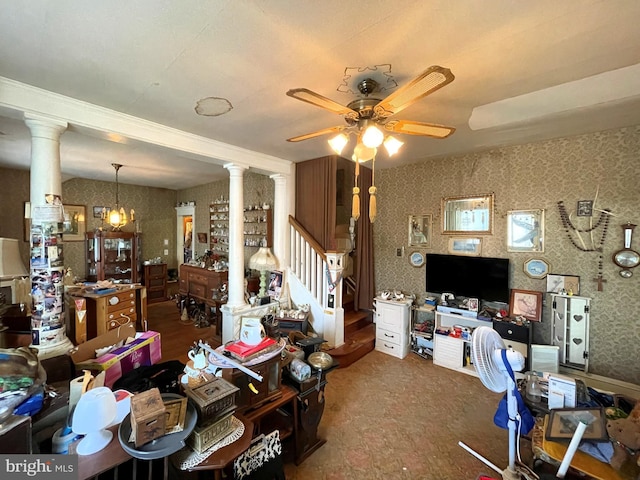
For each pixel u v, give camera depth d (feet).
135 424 3.50
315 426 6.63
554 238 9.80
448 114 7.83
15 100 6.03
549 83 6.36
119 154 12.12
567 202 9.54
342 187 16.02
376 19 4.22
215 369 5.16
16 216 14.67
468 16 4.17
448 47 4.93
